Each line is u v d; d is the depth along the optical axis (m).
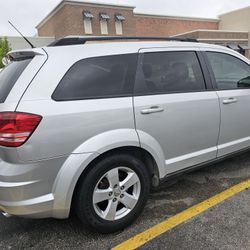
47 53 2.21
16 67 2.34
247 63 3.53
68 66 2.22
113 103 2.33
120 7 22.31
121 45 2.56
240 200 2.91
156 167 2.64
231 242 2.29
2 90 2.24
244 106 3.29
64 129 2.09
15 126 1.95
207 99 2.92
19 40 19.88
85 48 2.37
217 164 3.85
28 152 1.99
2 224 2.69
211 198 2.98
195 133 2.86
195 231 2.46
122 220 2.47
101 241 2.38
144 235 2.43
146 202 2.68
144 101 2.49
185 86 2.83
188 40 3.16
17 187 2.00
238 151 3.38
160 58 2.74
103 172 2.29
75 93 2.21
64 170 2.12
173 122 2.66
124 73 2.48
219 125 3.06
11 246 2.36
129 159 2.43
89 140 2.19
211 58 3.14
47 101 2.08
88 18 21.08
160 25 27.08
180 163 2.81
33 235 2.50
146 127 2.49
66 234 2.49
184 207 2.84
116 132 2.31
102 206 2.42
